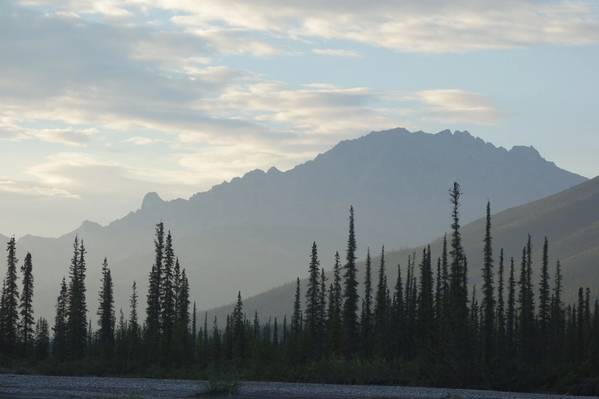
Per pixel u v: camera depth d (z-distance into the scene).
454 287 83.94
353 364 76.94
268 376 75.06
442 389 60.19
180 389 57.53
